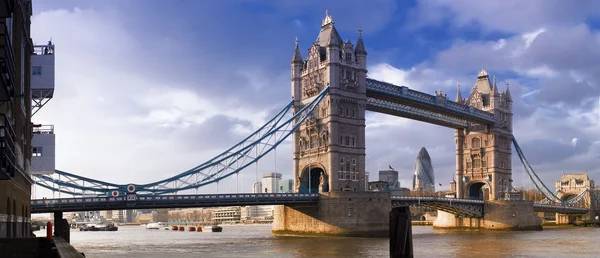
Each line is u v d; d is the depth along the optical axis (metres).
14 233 43.47
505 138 177.50
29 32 55.16
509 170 177.12
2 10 28.83
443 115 163.12
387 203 119.00
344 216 114.50
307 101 131.12
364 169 128.38
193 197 102.31
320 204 118.00
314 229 119.12
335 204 115.38
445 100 152.12
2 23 28.86
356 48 131.62
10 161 32.03
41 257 35.59
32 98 61.50
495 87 175.12
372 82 134.12
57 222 66.56
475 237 118.31
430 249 84.94
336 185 122.38
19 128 46.47
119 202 95.56
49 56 60.66
